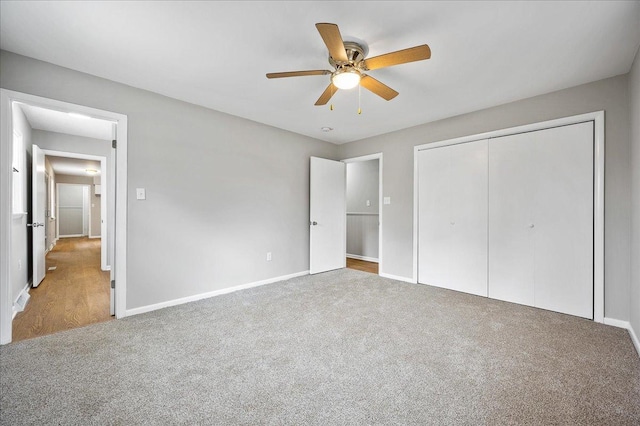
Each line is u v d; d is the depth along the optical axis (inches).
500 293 126.3
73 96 94.8
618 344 85.2
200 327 97.0
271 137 156.5
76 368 71.8
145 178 111.0
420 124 153.5
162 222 115.6
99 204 392.5
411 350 81.8
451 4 64.2
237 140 140.9
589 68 93.6
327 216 184.7
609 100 99.9
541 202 115.3
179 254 120.6
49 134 170.1
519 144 120.8
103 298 127.7
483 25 71.7
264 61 89.7
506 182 124.4
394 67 93.0
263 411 57.1
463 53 84.6
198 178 126.5
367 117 142.5
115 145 108.3
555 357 77.9
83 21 70.4
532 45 80.4
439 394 62.4
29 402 59.0
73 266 195.2
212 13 67.4
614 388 64.2
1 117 83.3
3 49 83.1
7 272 84.7
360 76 80.0
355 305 119.6
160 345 84.1
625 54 85.0
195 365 73.6
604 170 100.9
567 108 108.5
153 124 113.0
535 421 54.2
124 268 105.9
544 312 111.6
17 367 72.1
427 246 151.5
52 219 275.4
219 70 95.3
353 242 246.8
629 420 54.3
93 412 56.3
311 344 85.3
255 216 148.9
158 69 94.7
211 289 131.0
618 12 66.7
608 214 100.3
